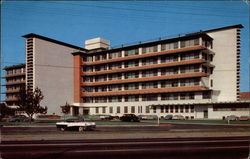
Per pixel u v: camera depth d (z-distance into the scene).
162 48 53.44
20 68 74.88
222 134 19.19
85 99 64.31
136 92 55.75
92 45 73.56
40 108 35.88
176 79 51.25
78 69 63.62
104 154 10.59
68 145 12.86
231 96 49.16
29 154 10.52
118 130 21.19
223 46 50.91
